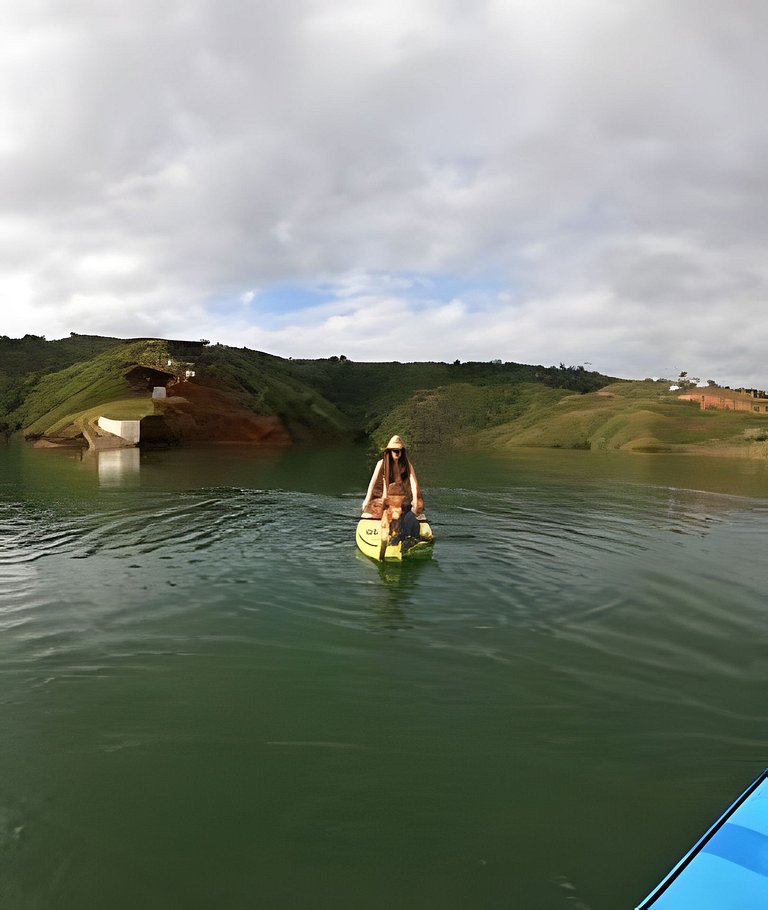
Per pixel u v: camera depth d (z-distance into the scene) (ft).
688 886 9.04
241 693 16.51
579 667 18.31
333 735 14.38
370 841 10.78
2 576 27.45
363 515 33.96
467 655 19.19
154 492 52.70
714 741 14.14
